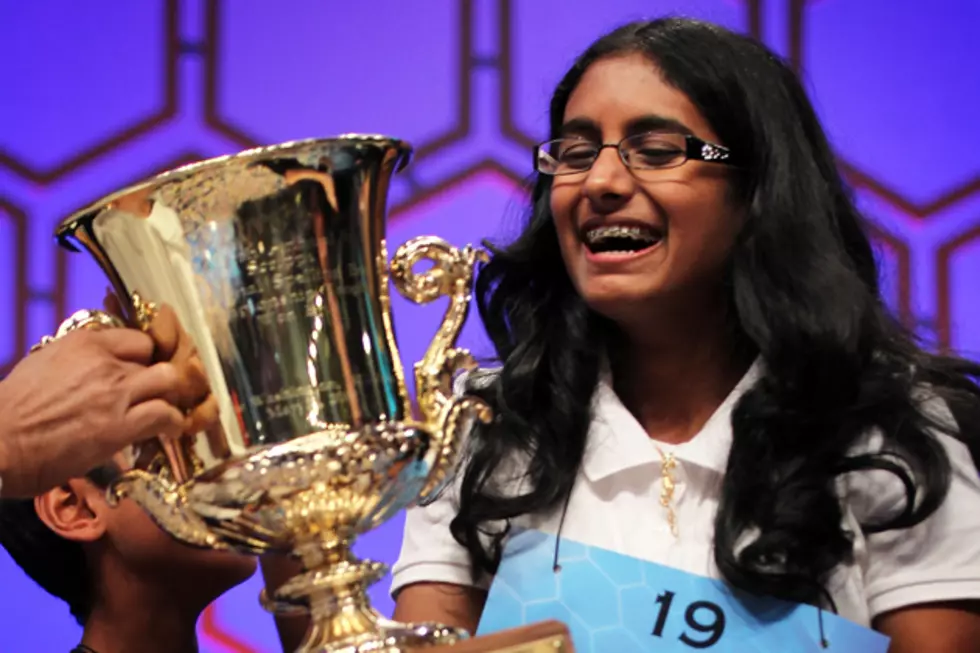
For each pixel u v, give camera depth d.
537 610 2.86
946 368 3.22
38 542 3.65
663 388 3.21
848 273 3.09
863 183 5.79
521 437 3.12
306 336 2.63
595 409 3.14
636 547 2.96
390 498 2.66
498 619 2.88
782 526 2.86
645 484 3.03
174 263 2.63
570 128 3.09
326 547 2.64
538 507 3.04
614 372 3.25
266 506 2.60
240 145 5.71
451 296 2.79
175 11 5.74
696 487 3.01
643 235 3.01
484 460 3.11
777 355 3.02
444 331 2.77
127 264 2.69
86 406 2.63
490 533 3.08
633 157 3.01
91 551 3.60
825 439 2.96
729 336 3.17
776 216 3.07
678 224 3.00
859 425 2.99
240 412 2.62
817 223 3.11
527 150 5.71
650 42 3.09
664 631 2.81
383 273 2.74
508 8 5.76
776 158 3.09
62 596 3.71
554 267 3.30
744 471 2.93
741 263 3.07
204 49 5.73
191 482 2.62
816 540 2.87
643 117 3.01
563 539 2.93
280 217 2.62
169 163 5.70
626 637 2.81
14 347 5.53
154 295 2.67
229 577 3.58
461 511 3.08
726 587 2.84
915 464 2.95
